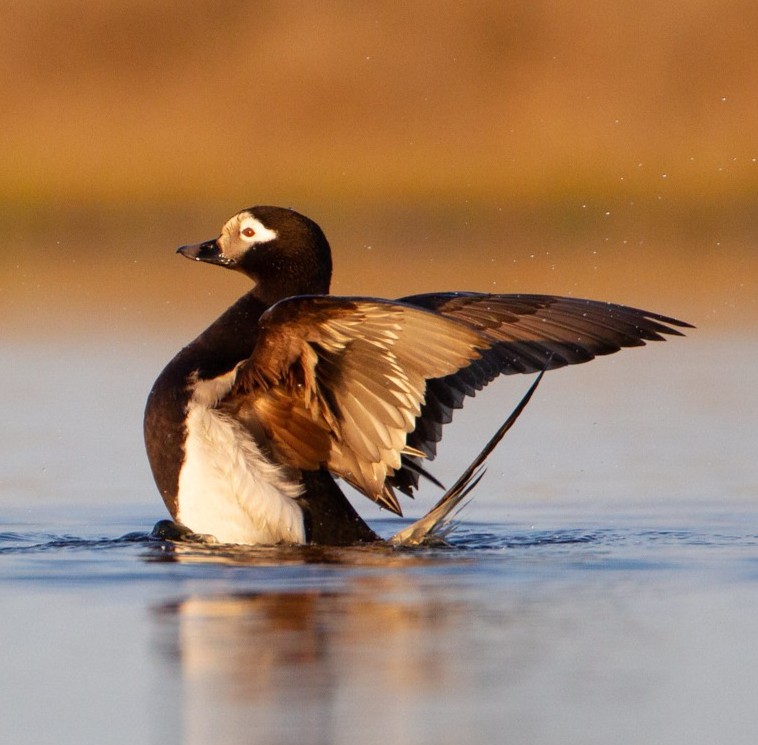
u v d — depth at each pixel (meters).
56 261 28.98
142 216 34.41
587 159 37.09
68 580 8.33
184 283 25.08
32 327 19.83
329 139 38.03
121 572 8.54
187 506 9.61
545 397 15.91
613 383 16.67
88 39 40.62
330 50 40.66
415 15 41.81
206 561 8.89
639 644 6.97
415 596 7.87
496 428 14.32
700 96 39.34
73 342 18.64
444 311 10.06
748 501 11.09
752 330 19.81
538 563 8.83
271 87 39.59
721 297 22.42
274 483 9.48
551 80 40.06
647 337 9.83
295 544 9.46
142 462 12.74
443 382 9.98
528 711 6.05
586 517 10.58
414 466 10.06
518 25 41.41
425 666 6.61
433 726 5.87
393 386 8.78
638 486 11.69
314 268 10.41
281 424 9.46
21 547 9.38
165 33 41.12
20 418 14.36
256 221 10.38
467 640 7.01
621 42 40.97
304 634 7.10
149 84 39.62
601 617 7.44
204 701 6.17
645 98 39.28
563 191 35.97
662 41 40.78
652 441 13.48
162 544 9.47
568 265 27.30
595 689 6.31
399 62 40.59
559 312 9.99
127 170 36.09
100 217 34.31
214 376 9.70
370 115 39.06
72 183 35.59
